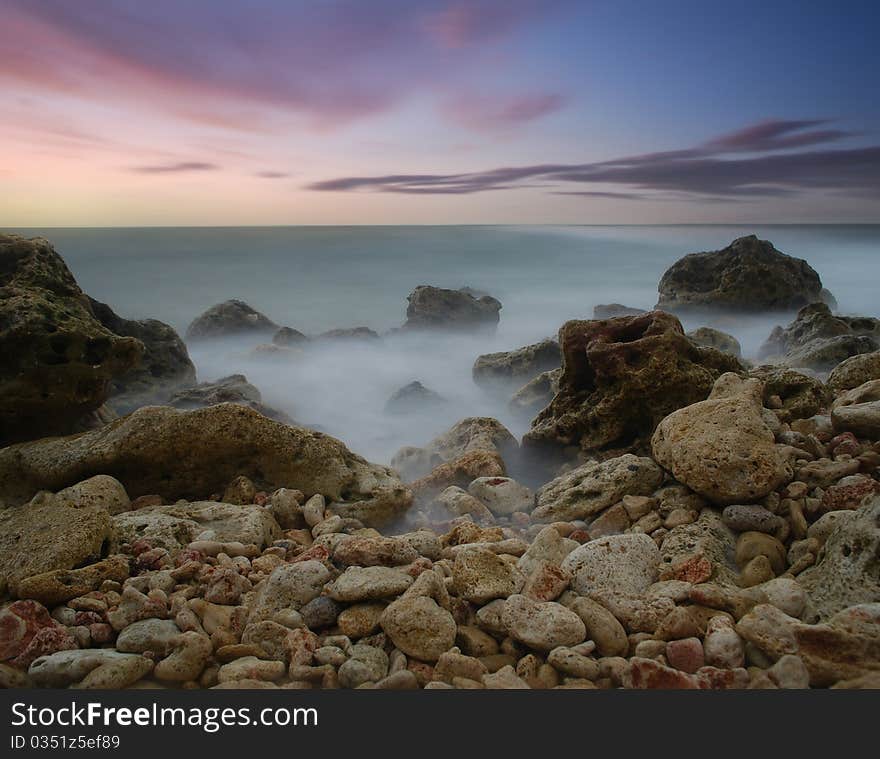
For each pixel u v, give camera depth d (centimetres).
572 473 675
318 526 599
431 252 8069
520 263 6531
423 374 2044
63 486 659
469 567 457
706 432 561
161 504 649
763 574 465
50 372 793
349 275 5881
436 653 402
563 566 471
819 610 412
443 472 741
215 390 1223
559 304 4016
